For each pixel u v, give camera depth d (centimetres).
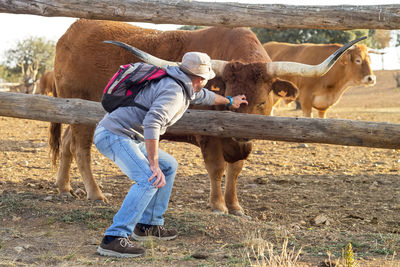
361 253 398
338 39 3438
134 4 474
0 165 862
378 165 907
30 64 5569
